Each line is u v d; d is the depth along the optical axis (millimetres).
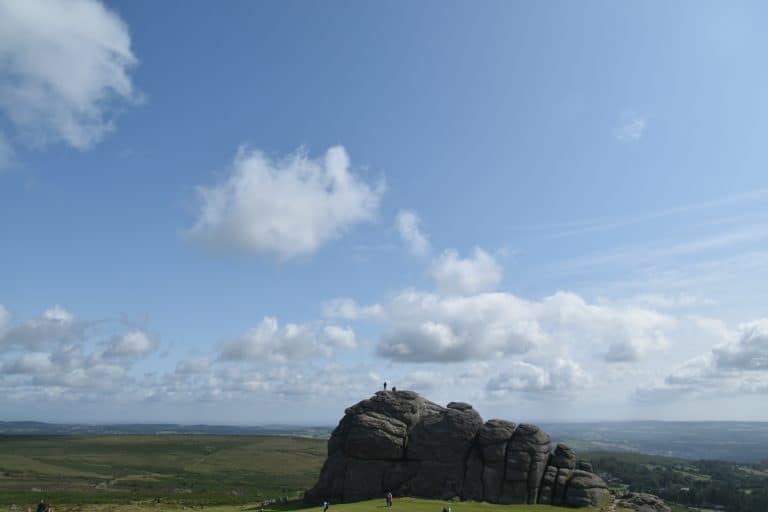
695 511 149875
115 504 128125
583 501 84625
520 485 87688
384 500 85375
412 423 97938
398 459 93938
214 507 111938
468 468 90312
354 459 95000
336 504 83938
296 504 93312
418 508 74812
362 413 99938
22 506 123875
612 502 86375
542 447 91500
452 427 95812
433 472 91312
